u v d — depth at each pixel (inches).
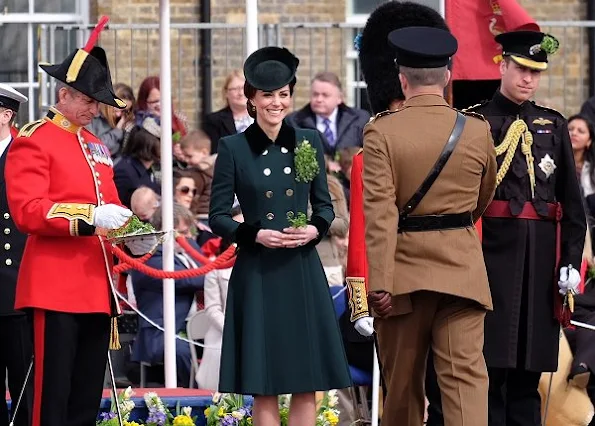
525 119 1149.7
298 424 1085.1
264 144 1080.8
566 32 2100.1
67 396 1065.5
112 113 1216.2
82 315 1073.5
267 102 1074.1
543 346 1139.9
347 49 2060.8
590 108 1886.1
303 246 1079.0
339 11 2092.8
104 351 1083.9
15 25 2108.8
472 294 1021.8
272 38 2012.8
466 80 1286.9
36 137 1065.5
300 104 2052.2
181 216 1460.4
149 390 1257.4
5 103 1190.3
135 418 1211.2
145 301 1434.5
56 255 1063.6
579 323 1242.0
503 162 1138.0
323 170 1093.1
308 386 1066.1
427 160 1026.7
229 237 1067.3
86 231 1043.3
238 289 1078.4
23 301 1063.6
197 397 1215.6
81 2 2095.2
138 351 1421.0
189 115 2049.7
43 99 1914.4
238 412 1184.2
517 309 1133.1
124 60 2026.3
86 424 1077.1
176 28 2021.4
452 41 1043.9
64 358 1061.8
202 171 1690.5
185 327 1429.6
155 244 1115.9
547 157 1142.3
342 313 1354.6
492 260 1138.0
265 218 1074.1
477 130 1042.7
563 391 1311.5
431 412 1141.1
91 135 1103.6
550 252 1144.2
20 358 1186.0
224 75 2052.2
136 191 1507.1
